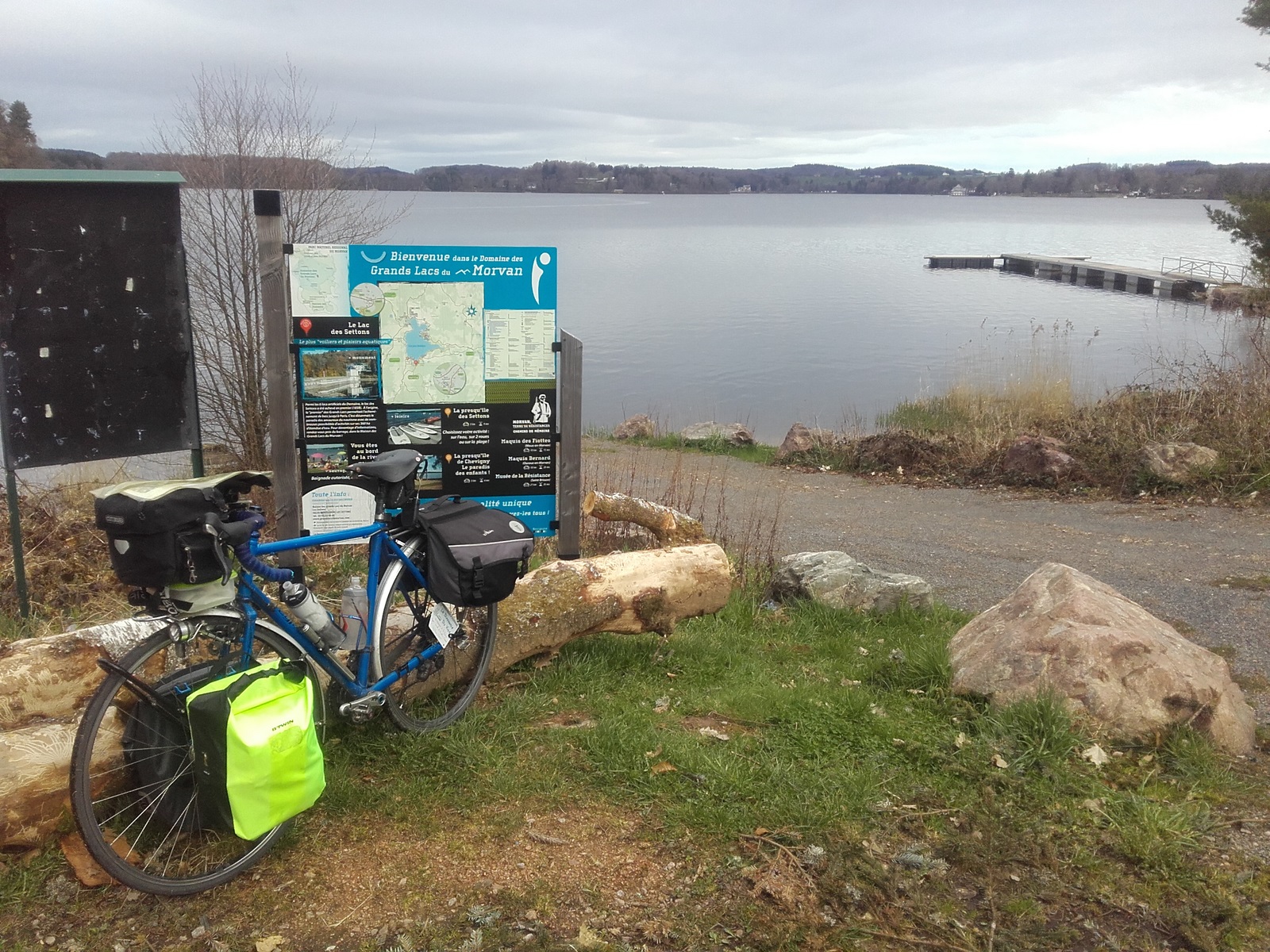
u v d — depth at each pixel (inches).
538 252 198.5
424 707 157.2
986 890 118.6
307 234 376.2
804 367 1358.3
